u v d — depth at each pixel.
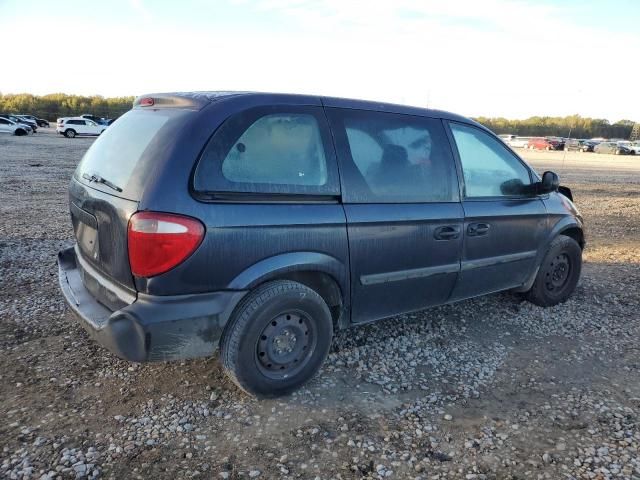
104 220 2.97
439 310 4.88
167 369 3.56
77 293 3.33
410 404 3.28
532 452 2.84
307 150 3.21
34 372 3.46
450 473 2.66
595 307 5.14
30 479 2.47
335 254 3.27
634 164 34.78
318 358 3.38
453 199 3.93
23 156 20.86
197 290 2.82
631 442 2.94
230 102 3.01
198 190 2.77
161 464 2.63
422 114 3.91
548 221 4.73
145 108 3.38
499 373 3.74
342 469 2.65
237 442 2.83
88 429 2.88
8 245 6.55
